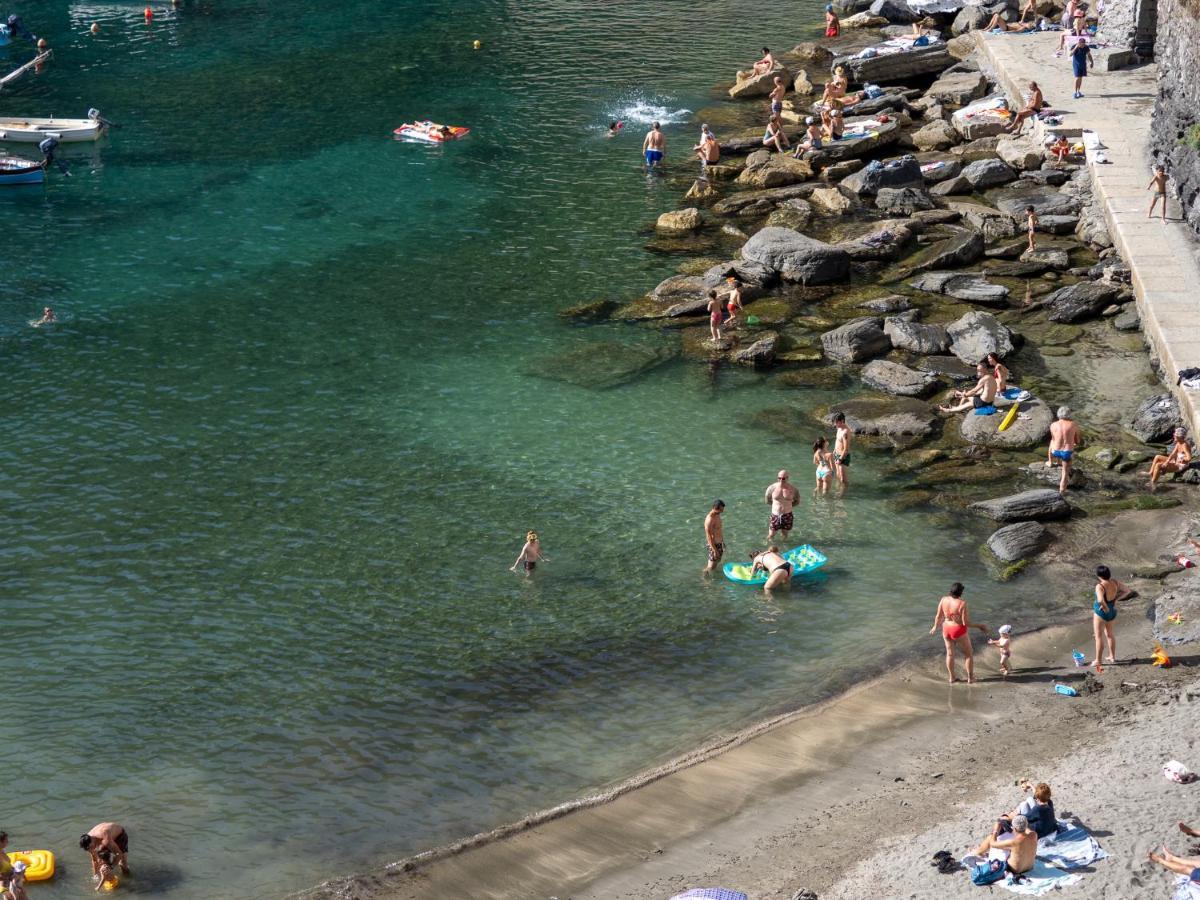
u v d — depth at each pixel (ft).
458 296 155.12
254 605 98.63
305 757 83.41
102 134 212.84
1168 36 163.53
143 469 117.50
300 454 120.37
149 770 82.23
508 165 199.31
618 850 75.00
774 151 199.82
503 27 275.59
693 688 90.07
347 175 195.72
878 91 222.07
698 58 252.01
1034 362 134.82
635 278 159.74
